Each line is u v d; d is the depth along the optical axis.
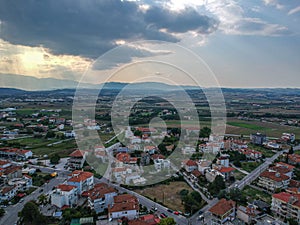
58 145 104.00
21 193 58.34
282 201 49.59
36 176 69.88
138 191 58.47
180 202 53.78
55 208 50.81
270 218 48.69
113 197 49.78
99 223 43.09
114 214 45.06
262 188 64.56
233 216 47.53
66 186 54.06
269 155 96.81
